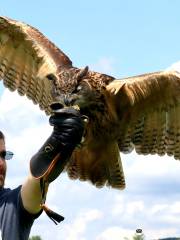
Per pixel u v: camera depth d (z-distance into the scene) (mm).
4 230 4992
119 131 7949
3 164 5594
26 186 4816
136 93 7676
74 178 8016
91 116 7492
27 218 4969
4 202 5082
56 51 8211
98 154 7914
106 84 7516
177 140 8258
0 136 5664
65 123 4695
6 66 9312
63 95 7105
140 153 8312
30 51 8891
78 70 7359
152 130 8227
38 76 7980
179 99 7895
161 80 7672
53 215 4621
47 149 4703
